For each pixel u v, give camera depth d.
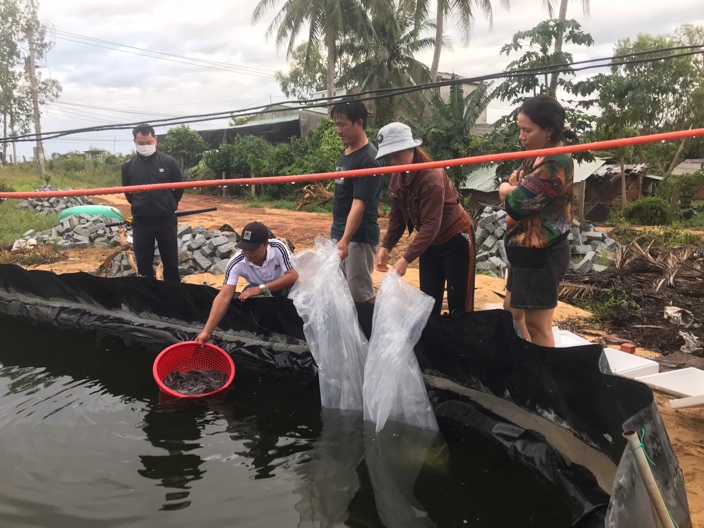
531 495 2.31
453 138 14.61
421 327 2.98
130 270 7.35
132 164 5.00
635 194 18.48
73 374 3.68
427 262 3.59
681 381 3.30
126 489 2.31
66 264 8.35
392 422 2.90
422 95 21.03
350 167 3.67
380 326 2.97
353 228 3.61
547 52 11.05
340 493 2.31
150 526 2.07
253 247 3.76
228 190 25.05
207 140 32.94
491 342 2.86
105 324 4.71
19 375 3.66
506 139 11.90
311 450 2.68
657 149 22.31
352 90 25.38
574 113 11.54
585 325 5.02
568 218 2.74
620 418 2.17
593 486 2.18
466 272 3.44
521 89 11.15
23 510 2.15
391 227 3.67
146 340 4.45
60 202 16.89
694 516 2.12
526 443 2.62
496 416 2.86
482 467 2.54
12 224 12.36
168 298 4.48
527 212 2.66
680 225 15.38
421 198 3.16
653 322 5.08
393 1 21.50
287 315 3.84
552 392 2.58
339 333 3.16
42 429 2.86
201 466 2.51
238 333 4.14
